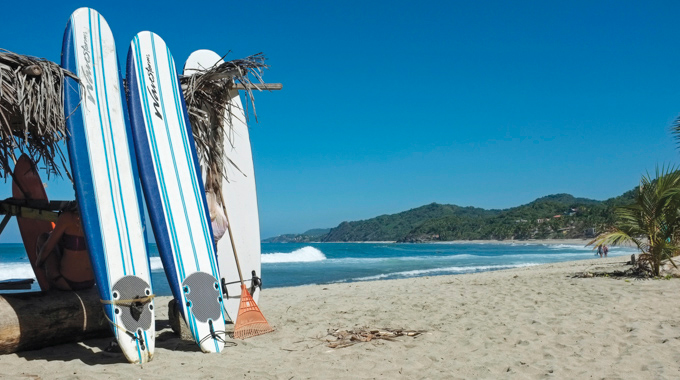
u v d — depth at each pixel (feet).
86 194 13.03
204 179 17.42
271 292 35.68
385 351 14.32
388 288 34.78
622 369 12.24
